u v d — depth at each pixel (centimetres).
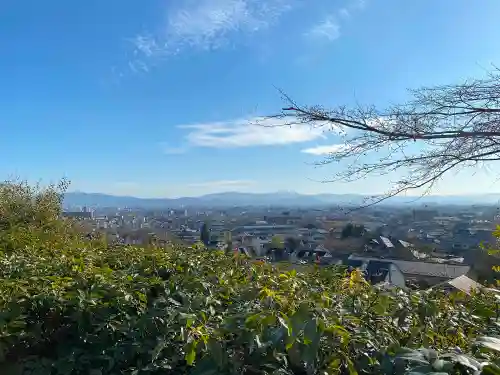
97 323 232
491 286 270
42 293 248
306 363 161
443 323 202
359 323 194
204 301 225
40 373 220
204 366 181
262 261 324
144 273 299
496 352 150
